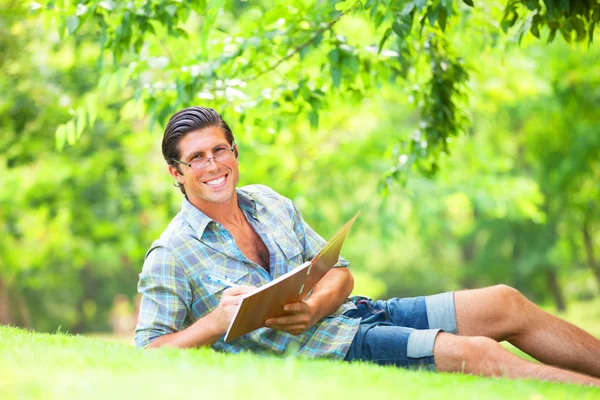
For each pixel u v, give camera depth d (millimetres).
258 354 5652
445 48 10516
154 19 9438
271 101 10133
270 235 6008
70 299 44156
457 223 35750
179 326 5625
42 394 3467
